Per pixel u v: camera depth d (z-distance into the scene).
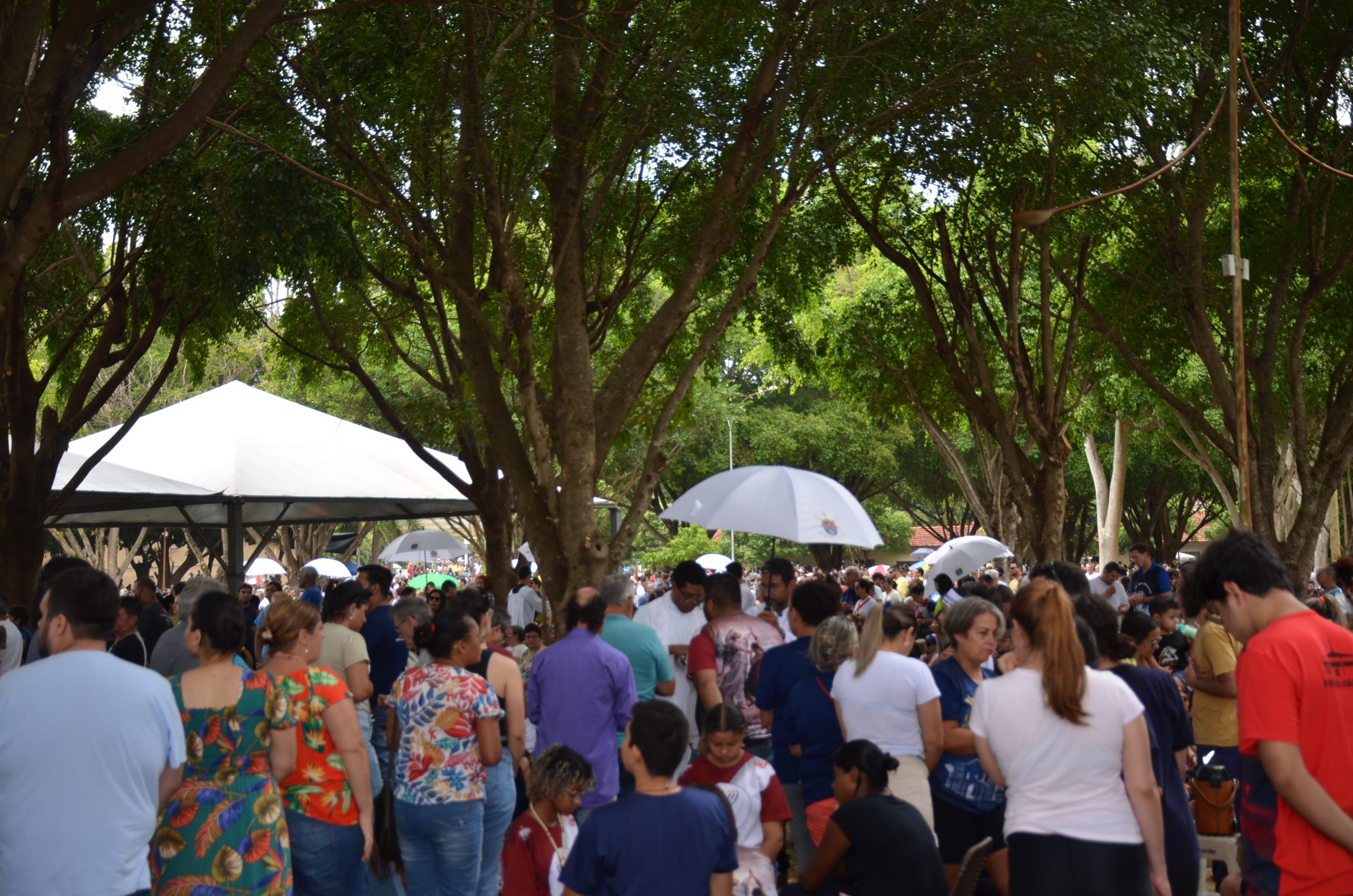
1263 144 15.16
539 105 10.09
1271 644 3.42
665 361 17.61
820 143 12.32
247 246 11.52
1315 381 25.45
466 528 35.75
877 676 5.55
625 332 17.47
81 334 15.57
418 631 5.91
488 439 10.80
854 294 25.30
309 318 16.97
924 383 23.69
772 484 7.08
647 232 14.36
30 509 11.87
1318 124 16.12
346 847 5.02
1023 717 4.03
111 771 3.94
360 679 6.91
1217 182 15.68
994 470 28.02
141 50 11.76
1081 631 4.58
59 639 4.14
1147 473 41.91
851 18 10.95
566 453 10.04
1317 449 28.39
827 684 6.01
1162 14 12.23
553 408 10.48
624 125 10.47
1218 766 6.68
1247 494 13.44
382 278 14.14
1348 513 33.75
